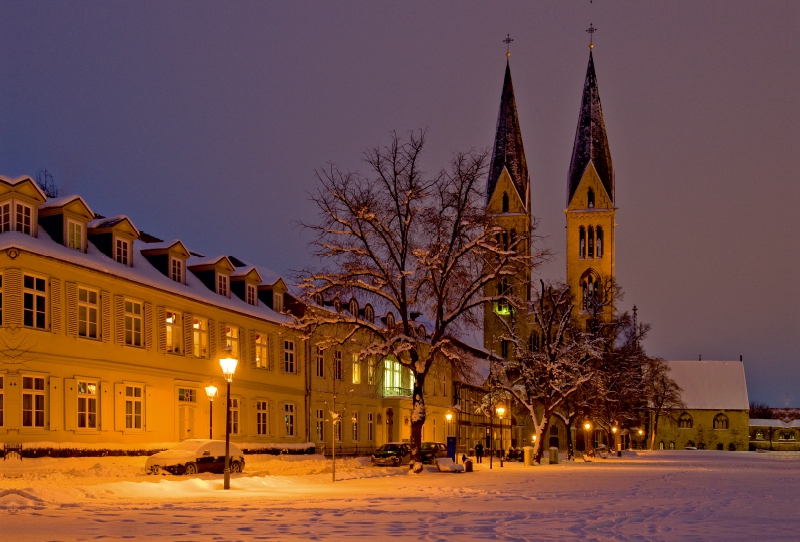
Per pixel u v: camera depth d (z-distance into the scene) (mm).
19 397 34281
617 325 78375
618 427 93875
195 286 48125
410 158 44250
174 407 43938
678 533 15758
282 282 56844
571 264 123062
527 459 56438
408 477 38312
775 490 29625
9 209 36406
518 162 120500
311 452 55281
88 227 41938
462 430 88438
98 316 39156
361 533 15258
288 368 55562
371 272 43625
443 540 14258
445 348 43750
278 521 17359
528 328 105438
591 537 14945
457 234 44125
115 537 14344
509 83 121750
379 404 67875
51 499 22469
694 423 168500
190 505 21453
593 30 125625
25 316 35031
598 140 124188
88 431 37844
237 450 37750
